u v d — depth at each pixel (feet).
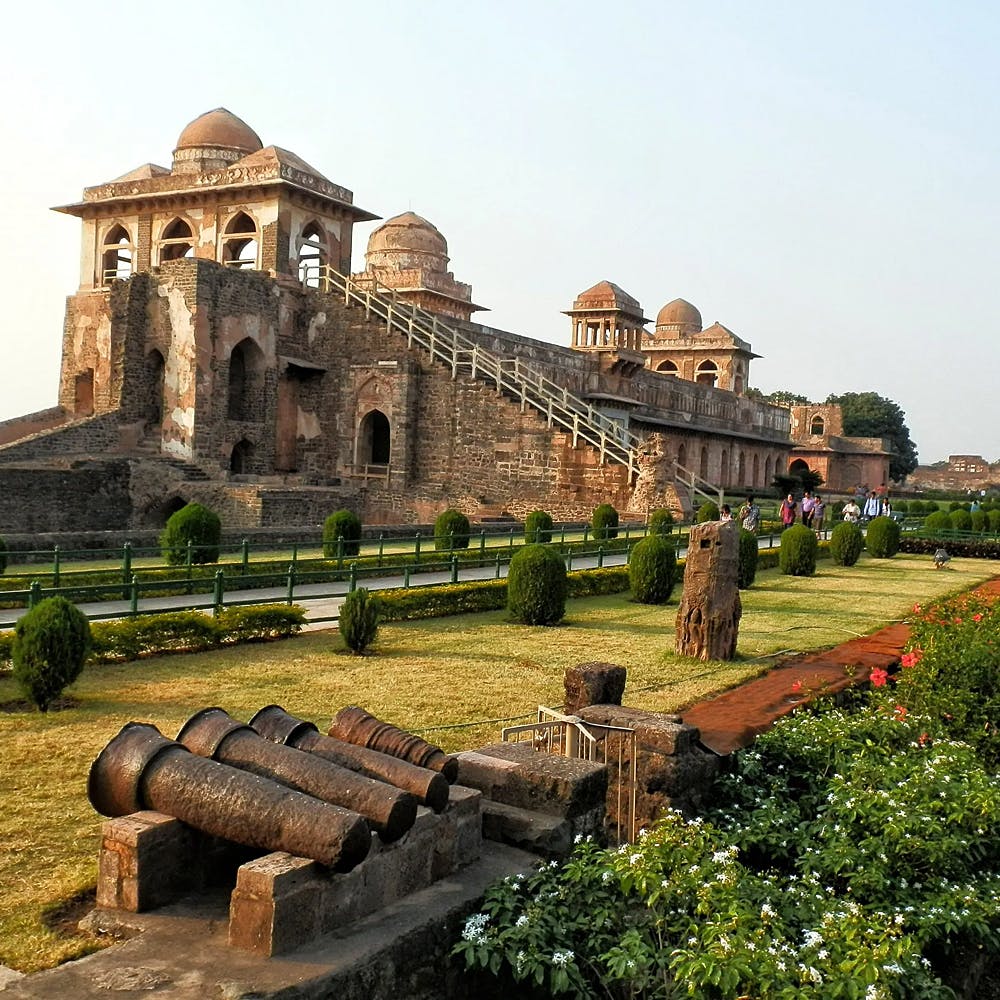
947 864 21.15
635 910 18.13
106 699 33.09
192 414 116.37
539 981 15.55
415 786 17.61
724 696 31.86
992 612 35.99
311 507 111.55
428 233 187.52
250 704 32.45
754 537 71.26
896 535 100.58
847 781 24.23
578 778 20.04
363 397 127.34
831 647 44.91
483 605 56.13
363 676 37.24
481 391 118.83
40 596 40.73
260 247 129.90
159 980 13.67
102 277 142.51
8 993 13.34
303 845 15.10
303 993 13.66
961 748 26.53
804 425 294.05
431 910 16.37
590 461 110.52
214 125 143.74
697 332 254.68
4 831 20.67
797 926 17.87
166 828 16.22
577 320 177.78
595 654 42.70
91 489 106.42
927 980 16.85
